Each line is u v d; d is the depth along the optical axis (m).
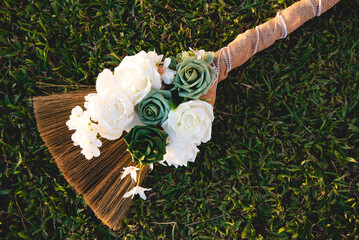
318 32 0.80
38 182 0.78
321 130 0.79
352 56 0.78
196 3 0.80
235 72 0.80
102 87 0.60
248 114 0.79
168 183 0.79
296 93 0.80
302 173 0.79
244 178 0.79
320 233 0.79
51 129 0.69
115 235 0.79
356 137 0.79
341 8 0.79
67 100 0.70
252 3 0.80
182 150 0.61
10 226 0.77
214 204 0.79
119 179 0.70
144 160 0.58
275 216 0.79
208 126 0.61
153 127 0.61
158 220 0.80
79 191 0.69
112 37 0.80
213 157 0.79
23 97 0.80
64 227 0.79
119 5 0.80
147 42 0.79
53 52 0.79
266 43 0.72
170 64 0.67
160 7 0.80
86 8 0.80
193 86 0.60
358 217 0.77
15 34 0.80
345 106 0.78
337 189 0.79
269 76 0.80
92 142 0.61
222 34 0.80
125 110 0.58
